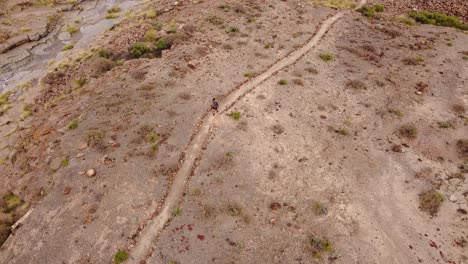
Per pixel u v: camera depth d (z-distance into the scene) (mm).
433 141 28047
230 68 35156
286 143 27781
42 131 30609
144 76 34594
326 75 34438
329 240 21828
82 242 21891
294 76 34125
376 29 42094
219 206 23438
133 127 28766
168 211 23203
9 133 32344
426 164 26359
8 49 42812
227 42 39094
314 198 24172
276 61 36188
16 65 40812
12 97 36469
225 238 21812
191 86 32906
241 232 22156
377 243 21812
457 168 26047
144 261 20859
